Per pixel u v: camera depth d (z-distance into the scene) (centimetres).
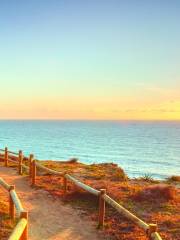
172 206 1466
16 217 1203
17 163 2670
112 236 1151
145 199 1530
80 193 1603
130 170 8944
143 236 1123
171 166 10219
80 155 12194
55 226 1243
